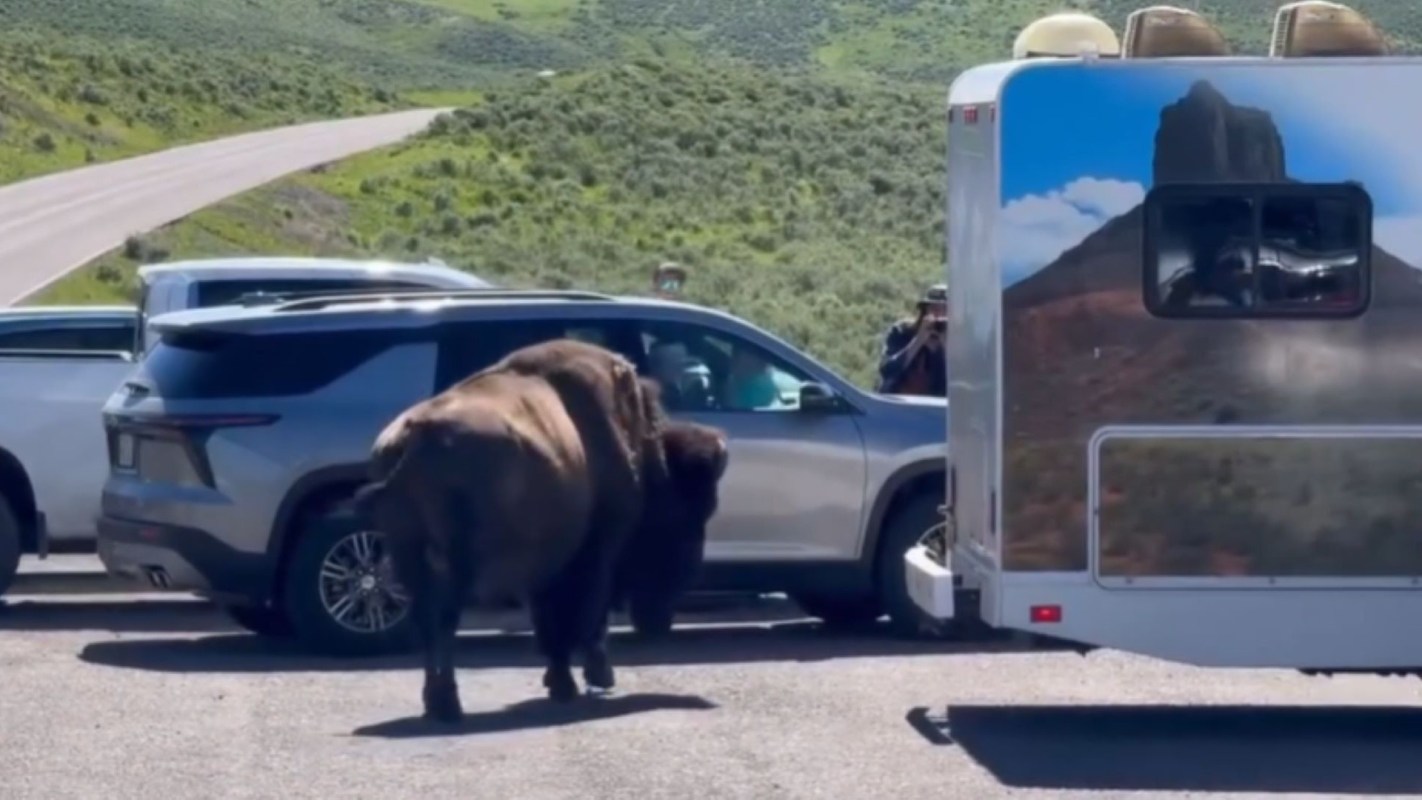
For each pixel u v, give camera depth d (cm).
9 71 8069
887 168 6538
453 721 1154
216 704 1212
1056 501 1117
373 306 1419
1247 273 1114
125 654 1402
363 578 1376
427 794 995
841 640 1487
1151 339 1114
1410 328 1116
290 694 1244
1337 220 1116
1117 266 1112
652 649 1442
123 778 1027
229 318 1397
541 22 14675
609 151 6812
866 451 1455
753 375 1462
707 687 1282
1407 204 1114
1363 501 1117
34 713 1184
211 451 1369
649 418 1261
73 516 1588
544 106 7250
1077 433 1116
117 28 11300
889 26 11906
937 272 4962
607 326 1443
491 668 1356
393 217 6181
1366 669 1125
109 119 8075
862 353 3503
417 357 1409
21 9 11038
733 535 1440
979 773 1055
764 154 6700
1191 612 1119
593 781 1021
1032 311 1116
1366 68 1112
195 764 1057
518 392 1184
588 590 1220
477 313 1426
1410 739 1159
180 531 1366
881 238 5662
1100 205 1112
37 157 7162
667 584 1274
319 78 10569
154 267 1723
